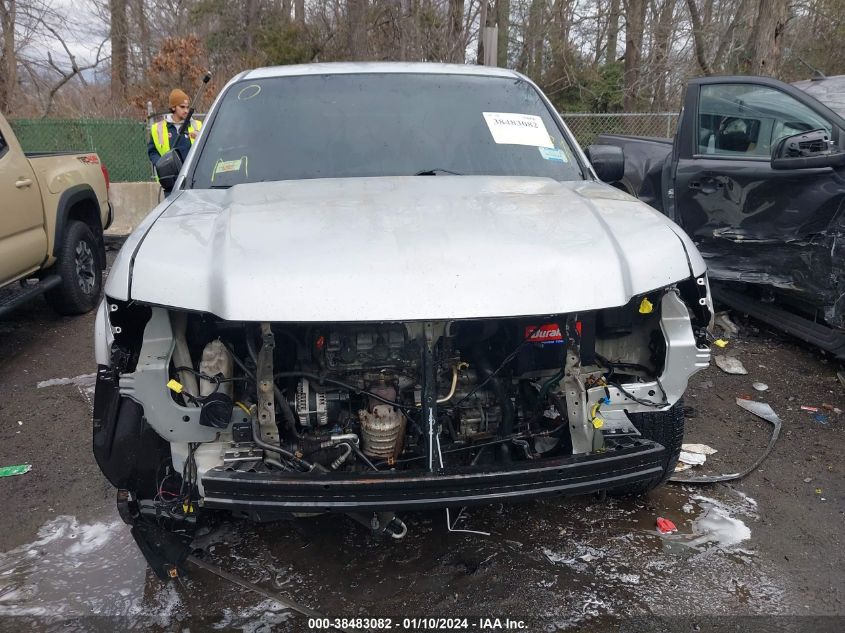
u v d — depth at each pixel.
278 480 2.29
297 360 2.60
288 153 3.49
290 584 2.85
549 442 2.78
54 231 5.97
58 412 4.55
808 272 4.70
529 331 2.61
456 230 2.56
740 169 5.03
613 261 2.47
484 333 2.64
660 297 2.67
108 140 12.66
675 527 3.22
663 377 2.68
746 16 19.47
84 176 6.64
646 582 2.85
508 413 2.66
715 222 5.27
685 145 5.55
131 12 26.20
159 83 17.67
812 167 4.37
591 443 2.60
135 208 11.18
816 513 3.35
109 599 2.77
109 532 3.24
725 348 5.49
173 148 4.18
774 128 5.02
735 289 5.84
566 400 2.59
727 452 3.94
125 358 2.47
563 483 2.41
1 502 3.50
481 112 3.76
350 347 2.54
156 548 2.72
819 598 2.76
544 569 2.93
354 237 2.50
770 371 5.05
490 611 2.69
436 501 2.32
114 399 2.62
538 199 2.95
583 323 2.64
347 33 19.88
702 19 21.44
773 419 4.29
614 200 3.04
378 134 3.59
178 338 2.53
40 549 3.11
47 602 2.76
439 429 2.54
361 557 3.01
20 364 5.43
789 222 4.74
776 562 2.98
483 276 2.35
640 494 3.38
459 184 3.16
